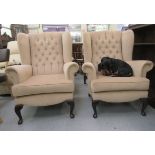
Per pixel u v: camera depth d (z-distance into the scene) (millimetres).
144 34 2584
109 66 1964
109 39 2229
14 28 4320
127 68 1897
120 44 2236
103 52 2223
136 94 1680
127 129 1506
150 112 1810
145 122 1611
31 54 2229
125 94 1675
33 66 2215
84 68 1720
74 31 5316
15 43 3545
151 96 1964
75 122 1672
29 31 5176
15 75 1634
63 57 2258
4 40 3846
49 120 1741
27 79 1865
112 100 1687
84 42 2088
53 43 2254
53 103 1688
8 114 1922
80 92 2654
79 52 4508
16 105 1642
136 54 2574
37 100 1654
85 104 2131
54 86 1615
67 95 1689
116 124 1599
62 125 1629
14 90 1593
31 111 1984
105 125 1589
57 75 2000
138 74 1811
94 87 1637
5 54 1916
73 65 1731
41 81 1677
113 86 1622
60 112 1925
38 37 2244
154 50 2309
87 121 1681
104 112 1864
